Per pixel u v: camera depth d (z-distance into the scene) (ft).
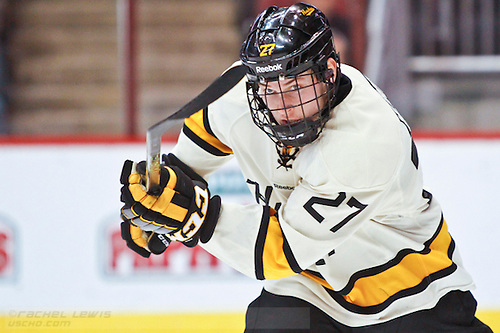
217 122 22.95
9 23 67.82
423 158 44.57
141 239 23.80
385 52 55.52
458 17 55.42
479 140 44.50
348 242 22.27
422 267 22.67
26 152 44.75
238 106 22.17
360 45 55.36
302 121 19.10
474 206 44.52
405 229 22.72
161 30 68.03
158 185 20.02
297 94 19.03
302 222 20.01
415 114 56.24
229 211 21.20
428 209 23.09
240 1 63.31
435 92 56.13
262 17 19.89
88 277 44.73
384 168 19.22
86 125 62.90
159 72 65.87
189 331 41.01
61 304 44.60
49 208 44.78
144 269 44.47
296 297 23.58
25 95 64.03
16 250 44.75
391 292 22.74
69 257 44.75
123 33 51.47
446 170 44.50
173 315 43.98
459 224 44.47
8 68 65.46
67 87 65.36
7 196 44.78
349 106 19.56
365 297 22.94
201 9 68.49
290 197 20.53
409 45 55.72
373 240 22.39
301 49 18.35
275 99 19.20
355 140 18.97
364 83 20.89
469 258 44.45
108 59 67.31
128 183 20.35
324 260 22.49
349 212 19.75
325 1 54.65
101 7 69.00
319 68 18.97
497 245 44.42
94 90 65.26
